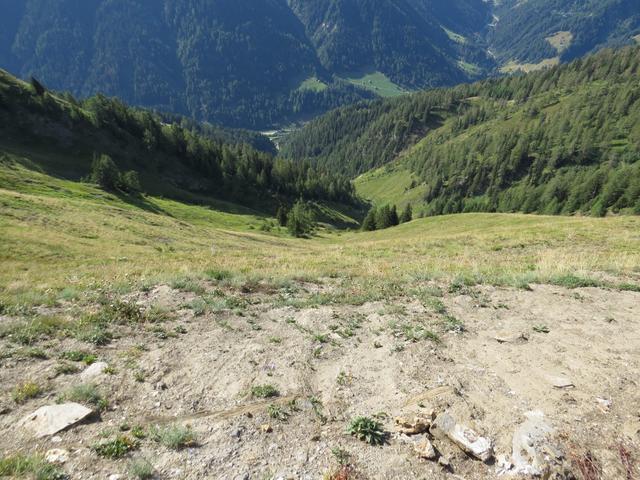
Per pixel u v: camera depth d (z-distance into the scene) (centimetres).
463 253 2686
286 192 16088
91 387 658
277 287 1443
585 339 898
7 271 2402
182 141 14300
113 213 5234
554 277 1445
